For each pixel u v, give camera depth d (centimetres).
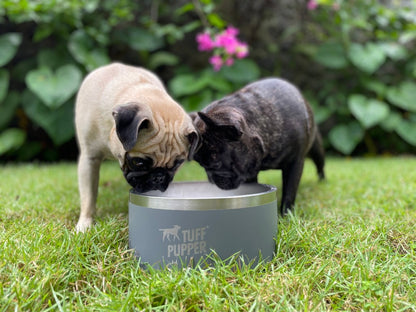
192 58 174
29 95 138
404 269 44
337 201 73
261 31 176
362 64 150
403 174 99
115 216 59
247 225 44
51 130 136
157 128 48
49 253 45
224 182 54
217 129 51
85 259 44
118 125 45
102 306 37
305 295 39
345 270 43
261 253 46
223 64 149
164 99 54
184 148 50
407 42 169
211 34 142
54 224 56
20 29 157
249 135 54
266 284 40
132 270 43
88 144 60
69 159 161
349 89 171
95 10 151
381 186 84
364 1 158
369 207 68
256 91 61
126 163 50
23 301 37
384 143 172
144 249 45
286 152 61
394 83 171
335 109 160
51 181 94
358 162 134
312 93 175
